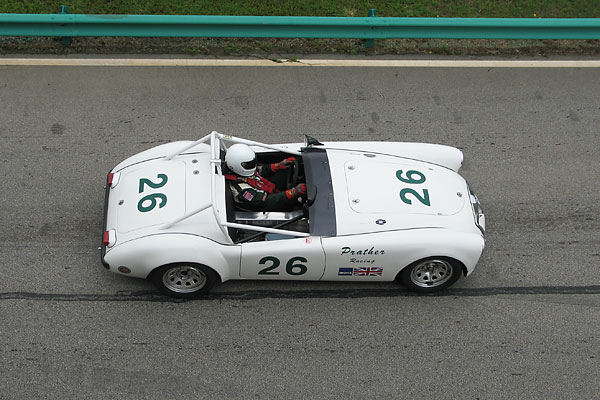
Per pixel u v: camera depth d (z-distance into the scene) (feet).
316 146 18.76
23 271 17.78
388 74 26.81
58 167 21.27
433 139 23.67
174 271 16.62
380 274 17.17
